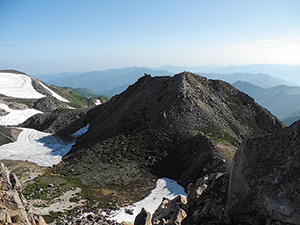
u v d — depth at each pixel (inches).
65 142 5831.7
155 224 815.7
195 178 2684.5
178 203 990.4
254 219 524.7
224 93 5383.9
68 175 3307.1
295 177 483.8
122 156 3627.0
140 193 2598.4
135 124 4443.9
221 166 2532.0
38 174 3489.2
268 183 514.6
